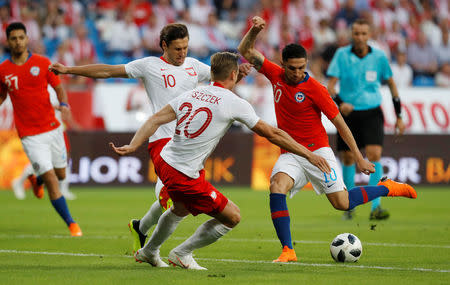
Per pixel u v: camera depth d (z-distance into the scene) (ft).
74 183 208.74
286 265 76.33
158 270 71.82
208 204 69.41
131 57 246.27
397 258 82.48
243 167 213.87
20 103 108.99
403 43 257.55
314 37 253.03
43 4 251.19
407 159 217.36
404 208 161.79
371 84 128.16
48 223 126.82
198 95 69.00
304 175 86.07
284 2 263.08
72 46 236.02
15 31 106.83
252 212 148.46
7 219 133.90
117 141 209.36
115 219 133.59
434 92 224.12
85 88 216.33
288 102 85.05
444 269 73.31
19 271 70.69
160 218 72.38
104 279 64.95
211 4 263.49
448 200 183.62
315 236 106.32
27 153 109.70
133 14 250.16
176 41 79.36
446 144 219.20
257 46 249.96
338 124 83.46
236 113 67.26
